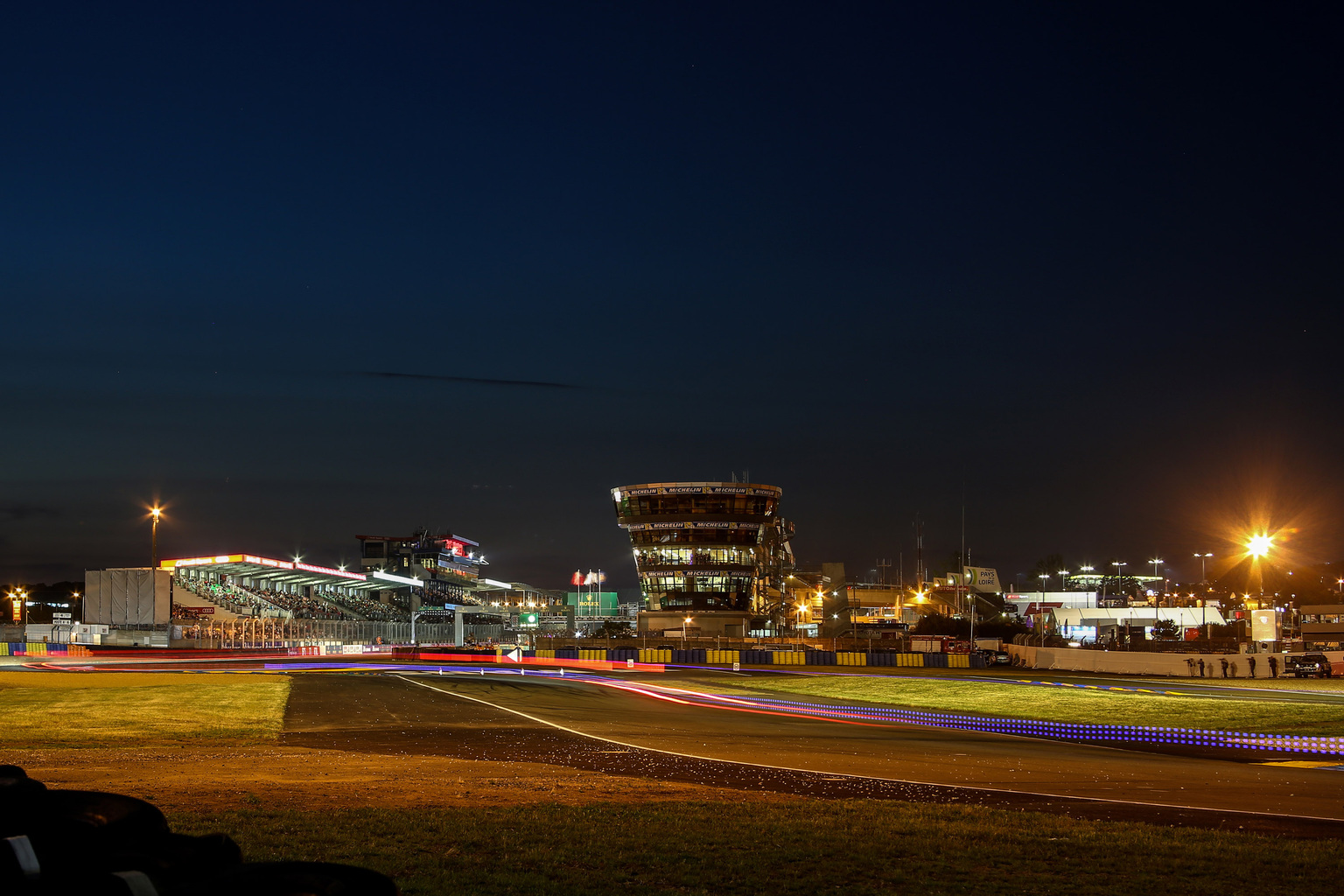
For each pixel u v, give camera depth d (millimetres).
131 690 49531
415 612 149625
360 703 43219
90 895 2689
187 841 3297
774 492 153750
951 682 58656
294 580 144500
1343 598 166125
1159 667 65438
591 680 66062
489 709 41250
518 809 14250
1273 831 14656
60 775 17828
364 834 11797
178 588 123062
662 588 153625
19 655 89250
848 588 185250
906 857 11391
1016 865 11086
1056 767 23000
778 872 10469
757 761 23562
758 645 114125
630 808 14672
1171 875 10773
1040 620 109438
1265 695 45938
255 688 51625
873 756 25094
